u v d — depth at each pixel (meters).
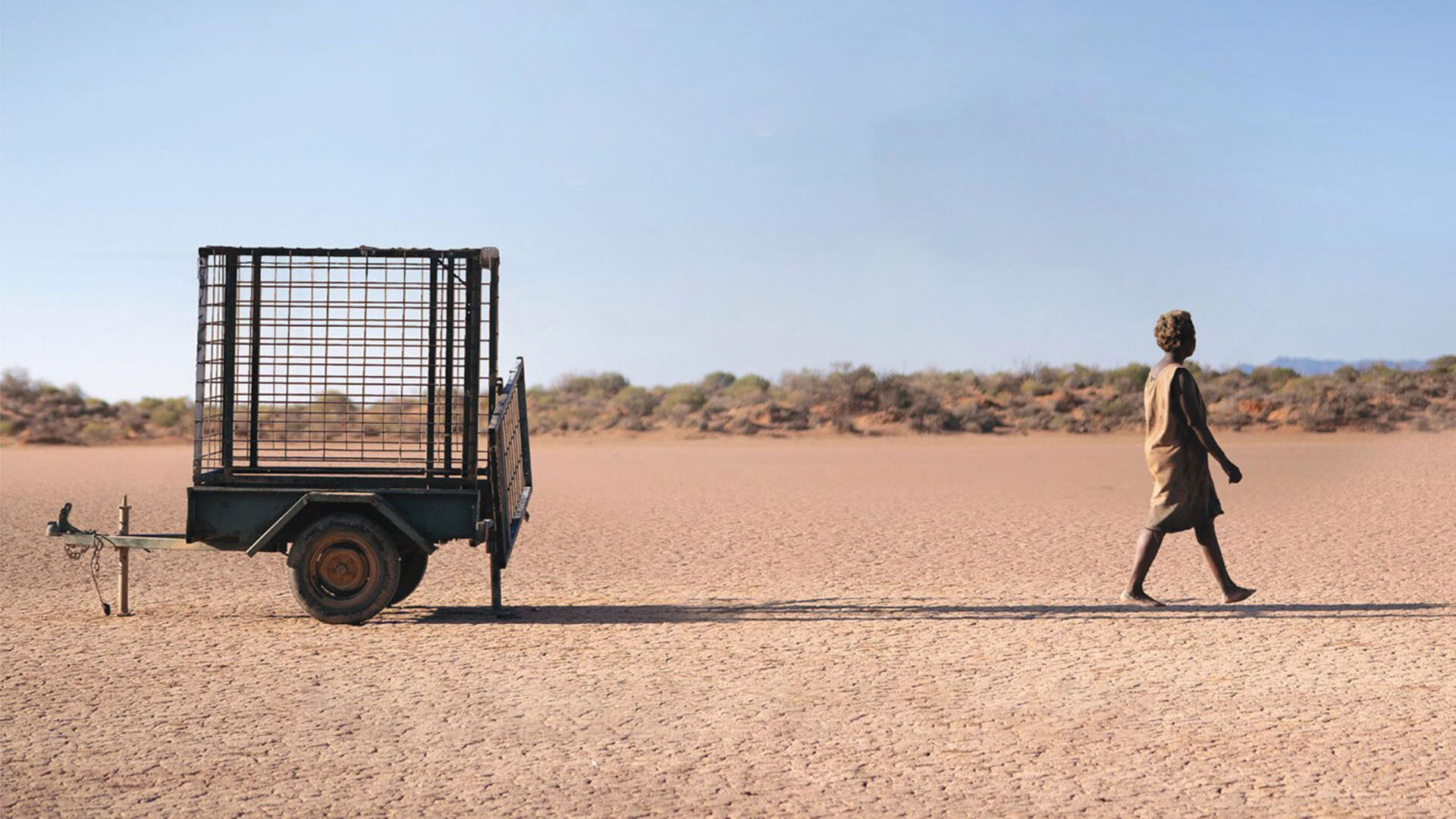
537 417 60.19
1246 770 6.13
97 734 6.86
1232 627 9.80
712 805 5.68
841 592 12.05
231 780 6.07
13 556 14.86
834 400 58.25
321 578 10.08
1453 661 8.51
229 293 10.58
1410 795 5.75
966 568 13.79
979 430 53.69
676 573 13.57
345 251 10.43
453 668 8.48
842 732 6.84
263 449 10.80
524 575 13.40
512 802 5.75
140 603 11.39
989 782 5.98
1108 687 7.82
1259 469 29.03
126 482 27.78
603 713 7.28
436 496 10.14
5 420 56.88
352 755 6.47
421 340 10.52
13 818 5.54
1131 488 25.38
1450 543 15.48
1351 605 10.85
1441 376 62.22
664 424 56.97
